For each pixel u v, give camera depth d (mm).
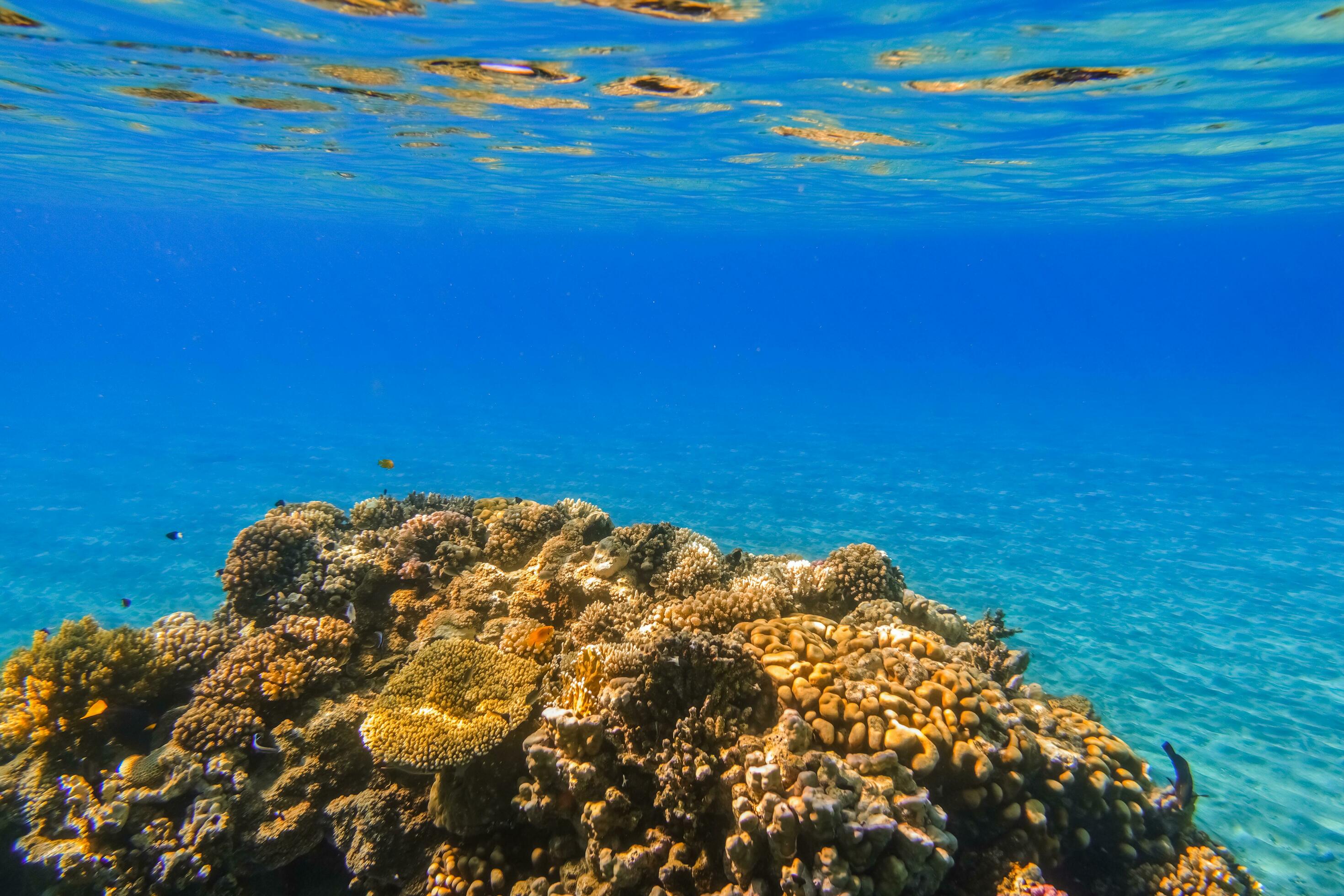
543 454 7055
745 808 1067
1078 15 1965
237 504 4988
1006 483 5816
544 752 1207
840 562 1738
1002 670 1629
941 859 1064
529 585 1730
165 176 6547
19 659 1516
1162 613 3145
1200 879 1286
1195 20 1987
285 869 1428
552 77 2721
